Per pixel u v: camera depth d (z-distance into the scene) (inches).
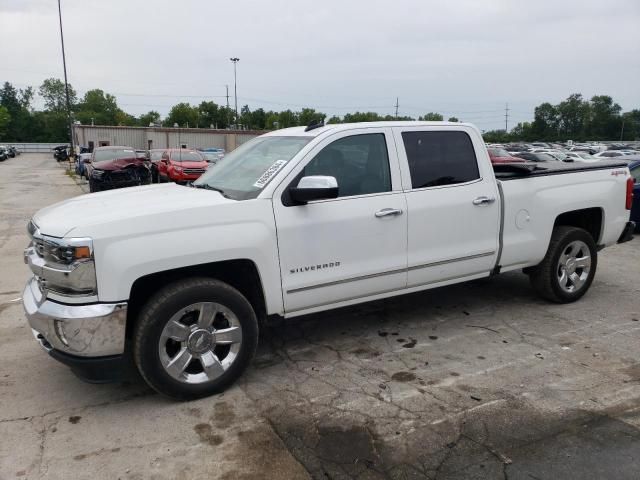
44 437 128.4
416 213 173.5
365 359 170.7
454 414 136.1
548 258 211.8
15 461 118.9
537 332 191.3
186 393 142.6
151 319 135.3
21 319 212.4
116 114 5044.3
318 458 119.0
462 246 185.8
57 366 168.4
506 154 1023.0
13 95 4995.1
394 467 115.5
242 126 3991.1
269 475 113.3
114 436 128.6
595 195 218.1
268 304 153.4
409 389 149.9
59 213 145.1
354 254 164.4
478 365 164.7
